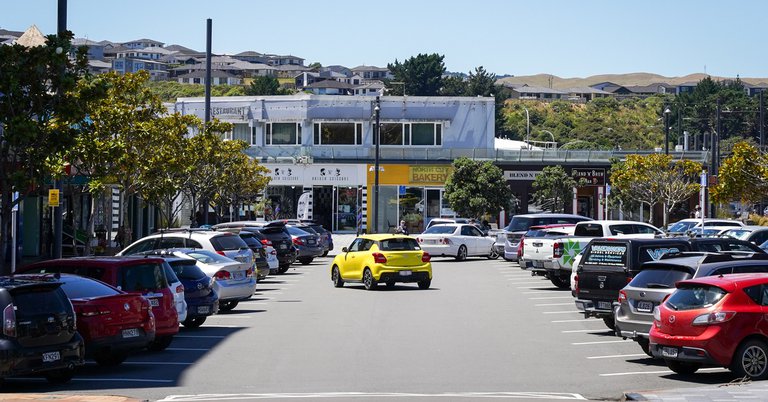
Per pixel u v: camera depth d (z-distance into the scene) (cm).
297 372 1638
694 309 1552
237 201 5503
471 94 14400
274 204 6894
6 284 1450
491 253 4894
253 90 15200
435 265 4472
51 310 1463
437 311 2586
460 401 1343
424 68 14475
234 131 7112
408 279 3194
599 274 2100
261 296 3031
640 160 5759
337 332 2158
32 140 1981
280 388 1481
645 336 1738
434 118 7056
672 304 1591
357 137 7019
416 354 1841
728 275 1616
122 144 2784
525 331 2189
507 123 14825
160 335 1839
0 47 2012
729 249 2288
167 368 1688
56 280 1537
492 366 1711
